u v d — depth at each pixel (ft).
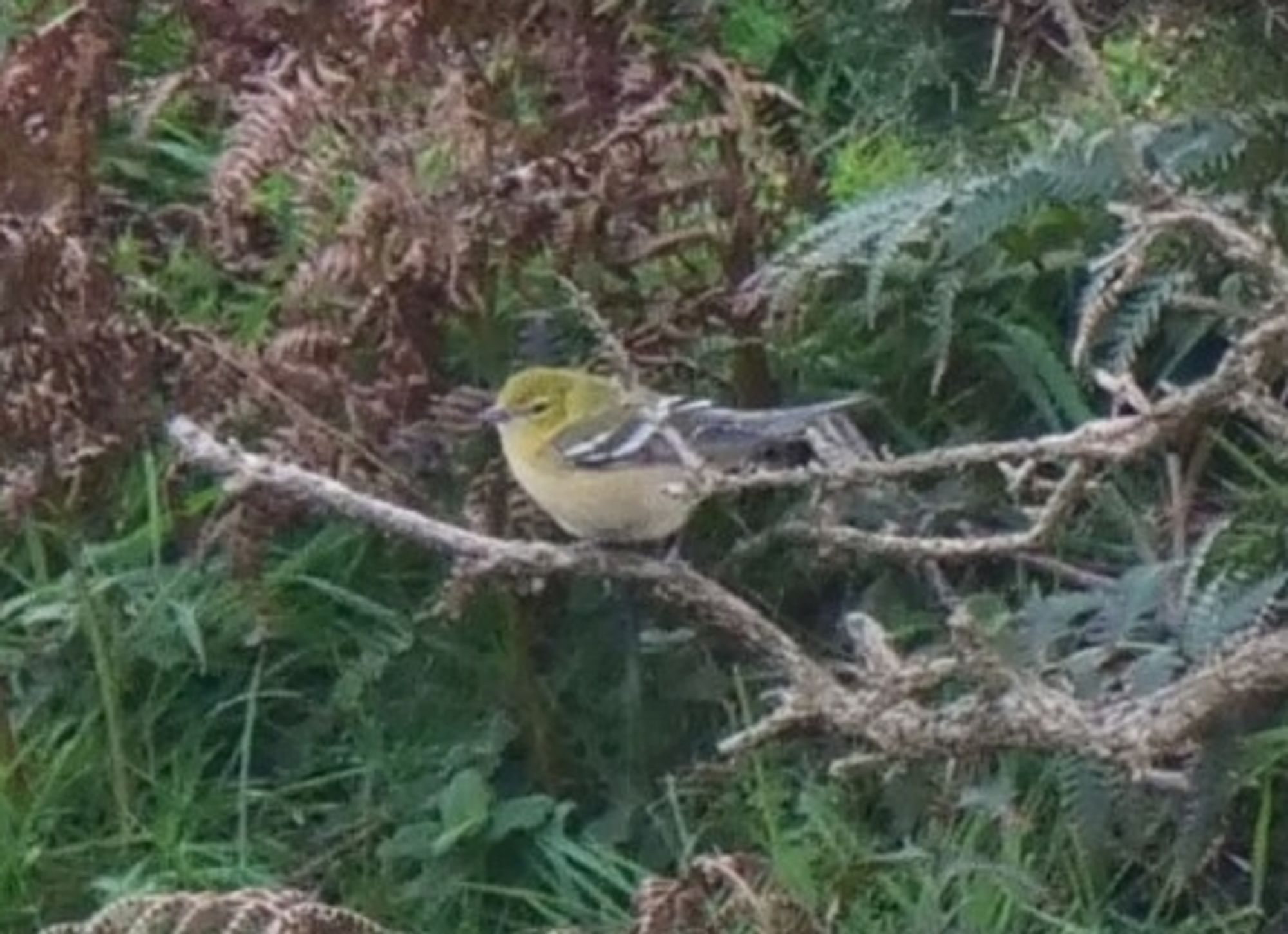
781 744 28.78
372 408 30.32
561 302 31.01
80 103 30.91
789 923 25.09
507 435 29.12
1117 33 29.86
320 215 30.55
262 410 30.66
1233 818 27.99
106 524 32.81
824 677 23.98
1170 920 27.78
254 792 31.12
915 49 30.58
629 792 30.50
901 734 21.45
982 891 27.55
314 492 25.21
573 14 30.45
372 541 31.68
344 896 30.14
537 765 31.01
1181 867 25.99
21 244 30.04
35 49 30.71
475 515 30.27
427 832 30.19
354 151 30.30
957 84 30.53
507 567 25.27
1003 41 30.01
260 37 31.17
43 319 30.48
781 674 29.81
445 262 29.71
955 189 29.27
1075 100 29.91
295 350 30.37
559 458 28.71
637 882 29.68
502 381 31.27
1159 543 29.48
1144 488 30.32
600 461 28.55
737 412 29.37
